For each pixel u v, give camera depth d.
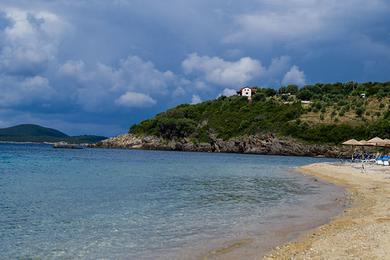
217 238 16.86
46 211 23.52
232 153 151.62
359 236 15.50
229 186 38.53
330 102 163.50
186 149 163.25
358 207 24.58
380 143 67.38
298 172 57.25
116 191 33.50
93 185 37.97
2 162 74.50
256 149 146.00
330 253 13.34
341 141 134.00
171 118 176.88
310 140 139.12
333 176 48.25
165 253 14.73
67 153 129.38
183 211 23.72
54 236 17.39
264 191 34.28
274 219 21.06
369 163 72.06
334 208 24.52
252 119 162.25
